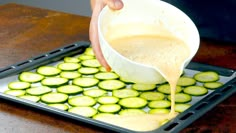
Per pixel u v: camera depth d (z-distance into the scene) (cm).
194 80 97
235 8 109
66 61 108
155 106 88
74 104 88
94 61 108
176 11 85
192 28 82
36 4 234
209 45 113
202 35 116
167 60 79
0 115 82
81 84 97
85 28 127
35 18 137
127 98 91
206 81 96
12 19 137
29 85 95
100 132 76
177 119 75
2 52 111
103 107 87
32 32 125
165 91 94
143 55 80
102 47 80
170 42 84
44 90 93
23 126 79
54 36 122
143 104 88
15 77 98
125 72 78
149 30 86
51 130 77
